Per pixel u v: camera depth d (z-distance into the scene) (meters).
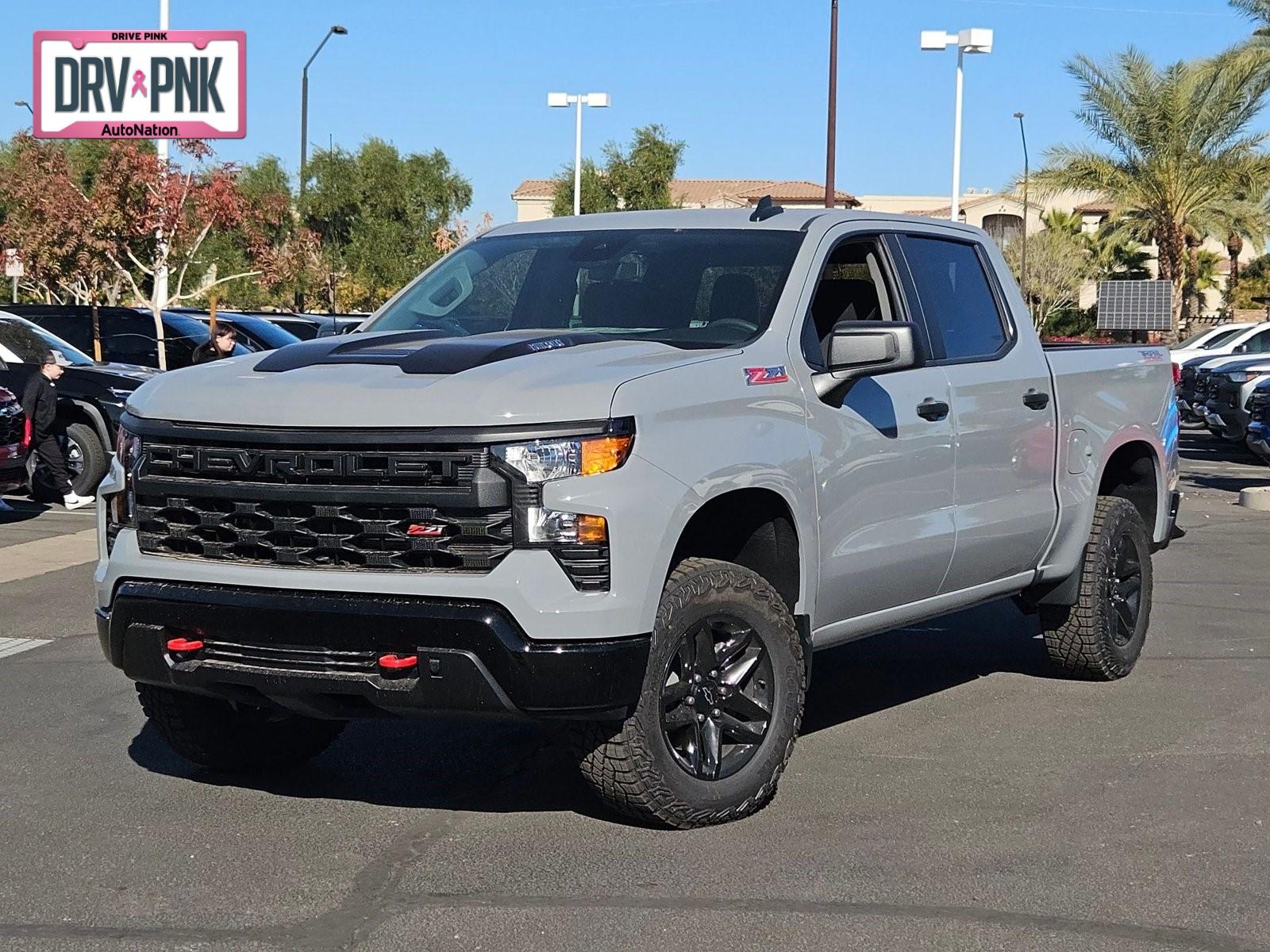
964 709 6.83
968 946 4.11
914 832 5.07
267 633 4.73
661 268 5.84
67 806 5.40
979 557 6.31
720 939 4.15
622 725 4.79
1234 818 5.23
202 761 5.69
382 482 4.64
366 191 41.84
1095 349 7.37
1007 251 62.47
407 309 6.18
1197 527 13.34
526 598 4.51
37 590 10.05
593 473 4.60
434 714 4.64
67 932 4.22
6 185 25.25
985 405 6.29
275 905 4.43
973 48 29.58
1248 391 20.42
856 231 6.04
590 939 4.16
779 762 5.22
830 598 5.53
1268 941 4.16
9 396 12.92
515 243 6.36
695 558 5.11
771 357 5.32
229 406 4.87
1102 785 5.62
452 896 4.49
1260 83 38.81
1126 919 4.31
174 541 4.99
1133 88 39.66
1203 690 7.18
